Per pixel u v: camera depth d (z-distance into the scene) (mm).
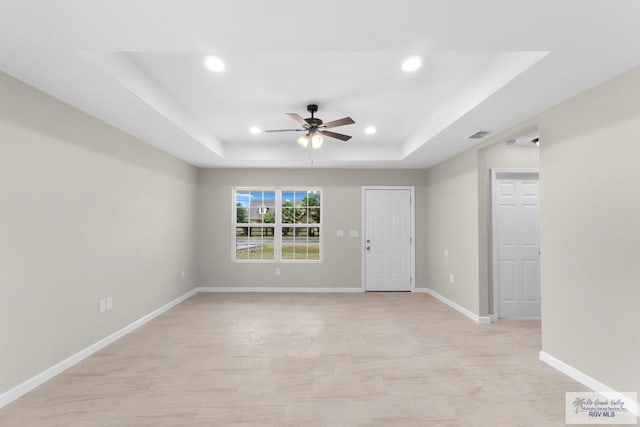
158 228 4777
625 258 2363
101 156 3471
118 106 3041
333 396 2529
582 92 2713
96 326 3410
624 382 2363
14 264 2480
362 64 2818
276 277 6449
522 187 4723
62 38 1939
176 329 4125
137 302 4207
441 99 3604
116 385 2688
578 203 2760
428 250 6434
